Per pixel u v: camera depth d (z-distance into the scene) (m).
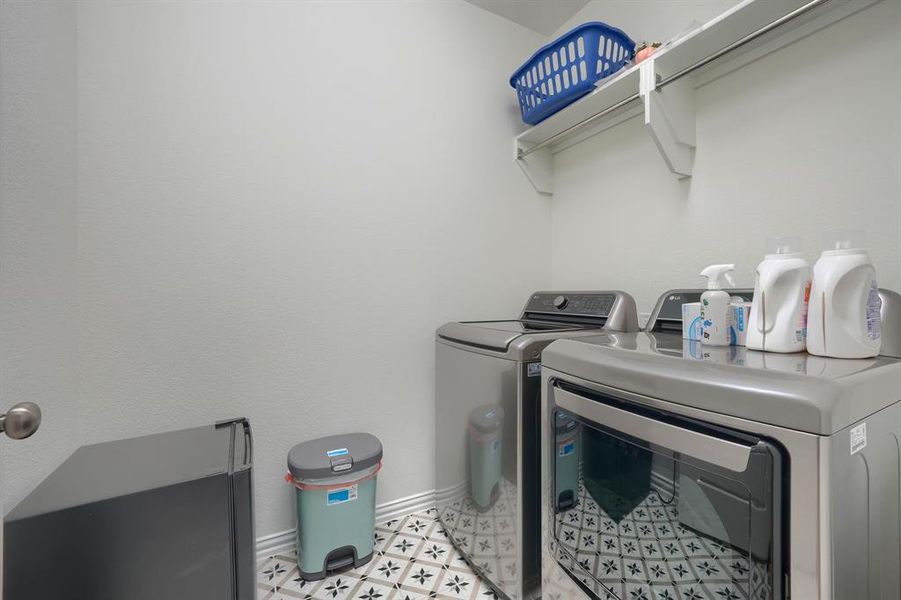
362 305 1.64
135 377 1.25
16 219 0.84
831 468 0.54
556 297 1.73
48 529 0.72
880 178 1.02
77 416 1.15
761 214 1.26
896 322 0.80
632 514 0.83
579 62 1.52
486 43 1.96
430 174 1.79
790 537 0.58
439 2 1.82
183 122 1.31
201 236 1.34
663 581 0.77
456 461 1.49
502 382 1.22
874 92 1.03
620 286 1.76
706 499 0.69
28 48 0.89
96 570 0.75
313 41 1.53
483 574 1.32
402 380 1.73
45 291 0.96
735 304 0.97
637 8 1.68
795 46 1.18
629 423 0.79
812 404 0.55
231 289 1.39
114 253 1.21
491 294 1.96
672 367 0.74
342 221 1.59
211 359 1.36
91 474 0.86
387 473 1.71
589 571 0.93
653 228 1.62
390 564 1.43
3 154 0.79
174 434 1.17
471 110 1.91
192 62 1.32
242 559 0.88
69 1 1.10
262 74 1.44
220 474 0.86
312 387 1.54
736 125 1.33
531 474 1.17
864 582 0.63
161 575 0.81
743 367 0.66
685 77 1.41
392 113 1.70
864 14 1.04
